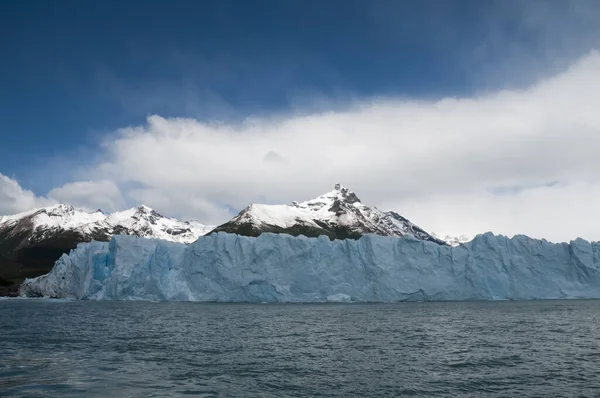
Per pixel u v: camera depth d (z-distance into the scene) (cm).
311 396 2047
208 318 5106
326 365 2652
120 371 2467
